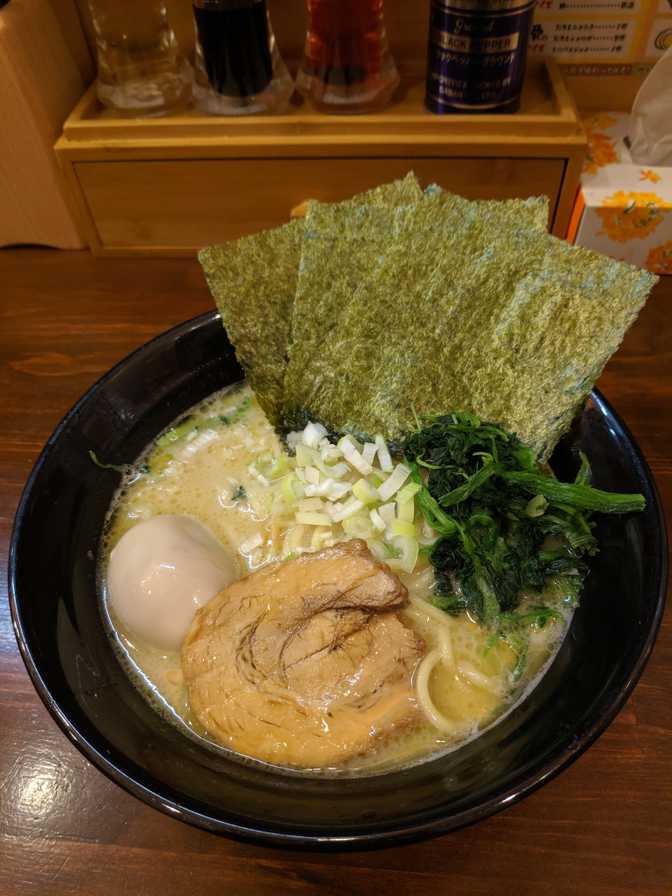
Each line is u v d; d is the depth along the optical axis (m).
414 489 0.25
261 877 0.19
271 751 0.20
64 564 0.23
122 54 0.32
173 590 0.22
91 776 0.21
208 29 0.30
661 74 0.31
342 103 0.32
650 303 0.33
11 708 0.23
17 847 0.20
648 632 0.18
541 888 0.19
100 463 0.25
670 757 0.21
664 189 0.32
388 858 0.19
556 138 0.31
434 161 0.32
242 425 0.29
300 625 0.22
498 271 0.25
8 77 0.30
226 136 0.32
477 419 0.26
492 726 0.21
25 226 0.37
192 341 0.27
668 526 0.26
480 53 0.29
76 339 0.33
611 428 0.23
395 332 0.27
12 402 0.31
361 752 0.20
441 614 0.24
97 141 0.32
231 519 0.26
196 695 0.21
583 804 0.20
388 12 0.33
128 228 0.36
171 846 0.20
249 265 0.26
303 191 0.34
